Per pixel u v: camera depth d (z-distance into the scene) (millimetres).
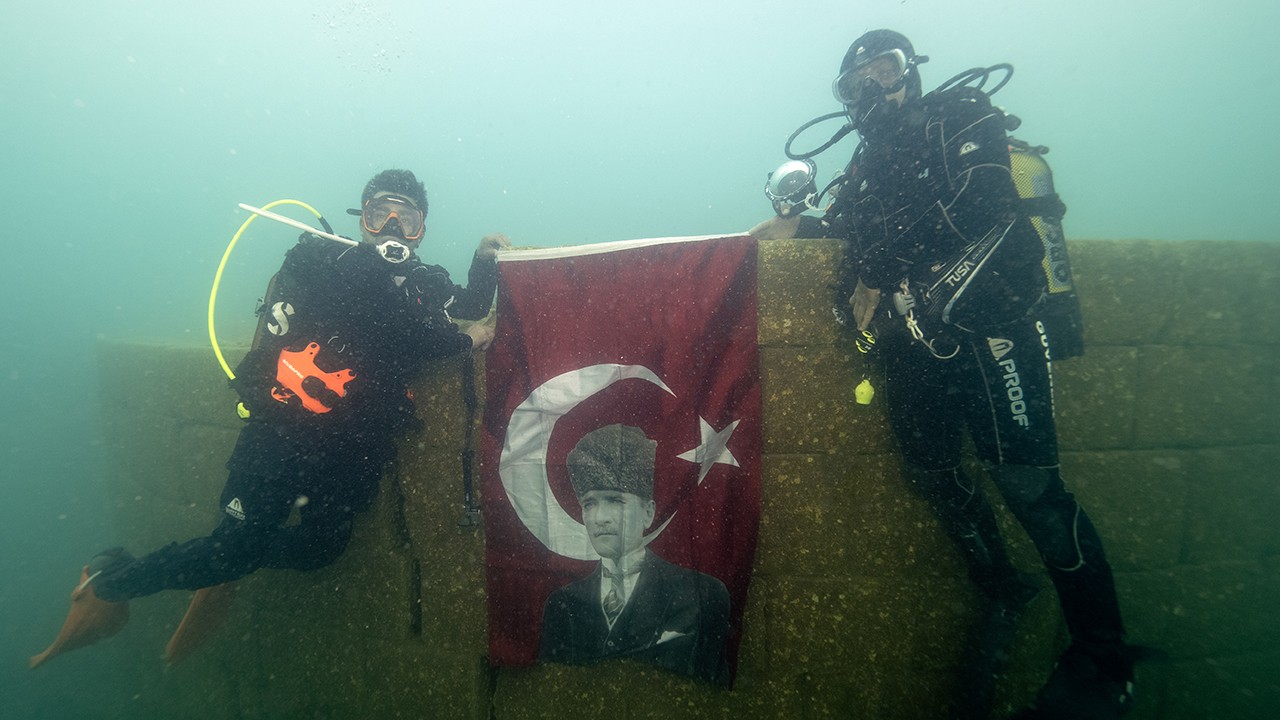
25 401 12805
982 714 2180
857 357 2326
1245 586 2574
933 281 1827
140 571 2400
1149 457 2465
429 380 2537
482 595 2514
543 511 2396
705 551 2287
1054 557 1856
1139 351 2436
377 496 2631
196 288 35750
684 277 2330
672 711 2414
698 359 2297
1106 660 1780
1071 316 1850
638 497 2334
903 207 1854
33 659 2615
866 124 1990
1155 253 2410
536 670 2486
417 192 2656
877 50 2086
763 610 2385
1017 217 1740
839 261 2301
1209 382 2508
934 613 2342
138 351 3875
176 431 3564
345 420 2295
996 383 1828
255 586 3074
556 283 2404
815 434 2352
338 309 2283
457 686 2504
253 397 2234
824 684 2383
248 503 2348
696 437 2283
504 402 2420
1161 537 2484
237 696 3270
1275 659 2598
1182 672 2529
